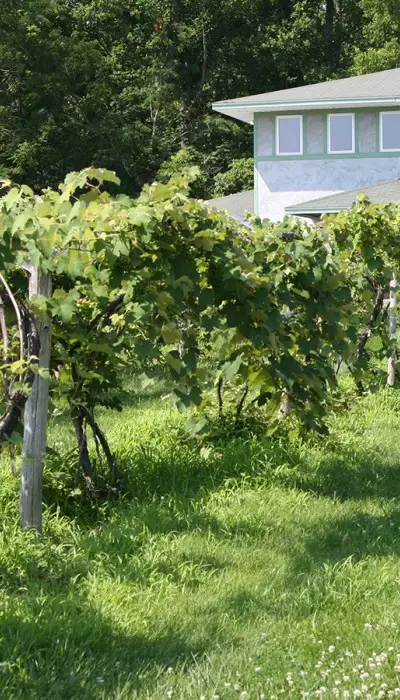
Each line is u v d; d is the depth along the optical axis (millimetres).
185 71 48844
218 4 48312
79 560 6059
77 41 45344
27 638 4797
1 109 42812
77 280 6973
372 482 8289
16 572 5793
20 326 6484
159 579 5867
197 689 4406
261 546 6535
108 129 44312
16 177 43406
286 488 8000
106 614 5223
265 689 4410
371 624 5141
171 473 8211
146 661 4766
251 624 5234
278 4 51906
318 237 9203
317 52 49688
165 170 43469
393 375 13102
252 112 31312
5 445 6816
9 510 6930
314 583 5703
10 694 4316
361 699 4203
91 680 4531
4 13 42844
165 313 6715
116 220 6473
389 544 6590
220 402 9586
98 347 7035
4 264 5934
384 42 46719
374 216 11648
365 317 12461
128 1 50062
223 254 7141
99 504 7406
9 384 6875
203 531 6777
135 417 11375
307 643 4914
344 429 10328
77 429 7520
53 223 6066
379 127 30219
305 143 30609
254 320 7484
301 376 7762
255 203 31031
